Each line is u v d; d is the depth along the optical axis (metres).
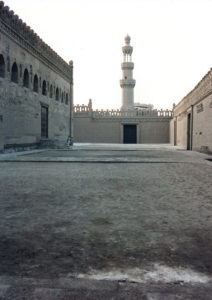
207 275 2.82
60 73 33.00
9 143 20.44
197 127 26.14
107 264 3.05
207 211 5.23
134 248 3.50
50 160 14.76
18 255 3.29
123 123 51.03
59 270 2.91
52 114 30.50
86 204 5.69
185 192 6.94
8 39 19.88
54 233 4.03
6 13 19.27
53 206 5.52
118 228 4.26
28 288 2.54
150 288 2.55
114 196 6.45
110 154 20.56
